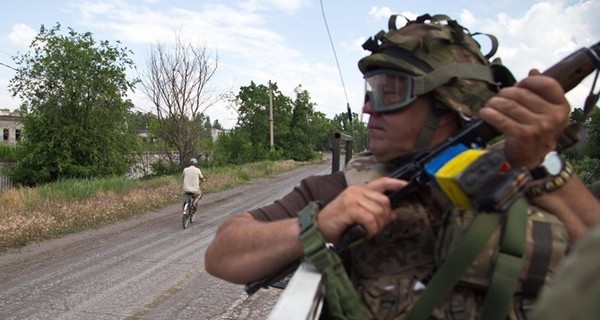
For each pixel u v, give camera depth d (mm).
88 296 6168
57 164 28062
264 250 1354
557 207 1198
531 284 1132
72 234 11102
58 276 7188
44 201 13969
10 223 10656
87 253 8891
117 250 9164
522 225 1127
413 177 1241
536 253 1118
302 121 63125
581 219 1204
